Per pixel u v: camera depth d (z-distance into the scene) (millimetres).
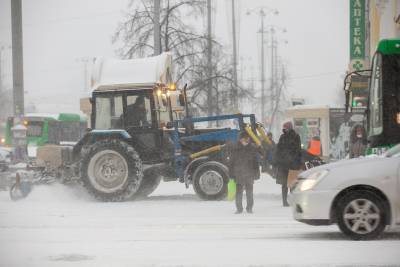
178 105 22766
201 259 10383
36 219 16062
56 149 22312
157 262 10180
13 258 10641
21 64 30125
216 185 20828
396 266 9641
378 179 11742
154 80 22016
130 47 37156
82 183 20969
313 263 9906
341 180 11867
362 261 10016
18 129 29250
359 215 11844
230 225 14633
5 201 21438
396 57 15867
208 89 37625
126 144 20859
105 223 15211
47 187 22109
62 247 11719
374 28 36750
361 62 37938
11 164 25062
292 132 18906
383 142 15797
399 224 11711
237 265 9852
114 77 22266
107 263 10141
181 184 30781
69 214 17188
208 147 21594
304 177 12352
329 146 40844
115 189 20781
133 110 21875
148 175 22453
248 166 17078
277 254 10727
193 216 16594
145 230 13945
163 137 21688
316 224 12094
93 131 21516
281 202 20281
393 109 15766
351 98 19250
